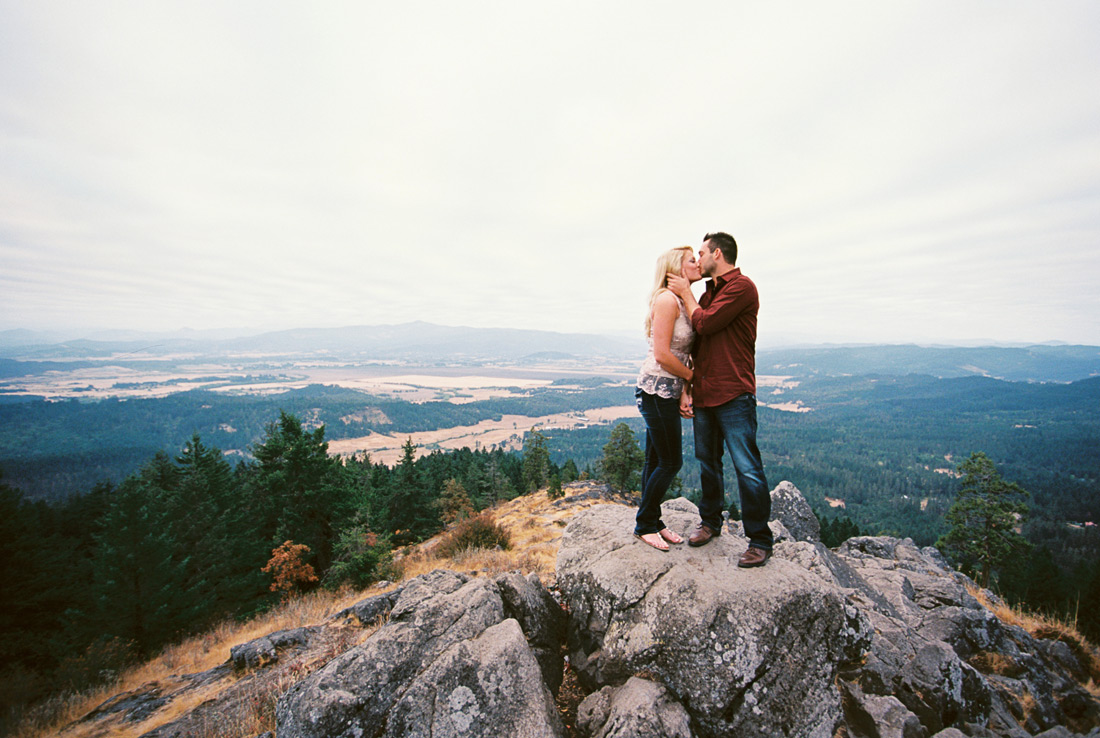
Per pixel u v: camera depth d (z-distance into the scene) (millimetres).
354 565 20328
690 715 3871
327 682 4027
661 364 4484
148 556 22625
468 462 76812
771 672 3850
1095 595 28172
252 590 27188
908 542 13172
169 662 12086
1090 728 5969
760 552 4469
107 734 6852
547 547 15492
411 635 4445
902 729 4254
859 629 4582
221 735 5855
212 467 35781
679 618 4102
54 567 25625
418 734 3727
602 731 3842
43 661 21438
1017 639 7699
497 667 4012
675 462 4848
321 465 29016
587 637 4922
